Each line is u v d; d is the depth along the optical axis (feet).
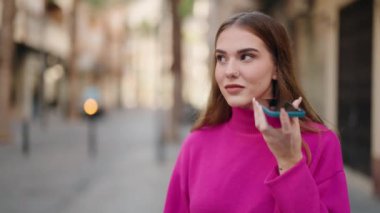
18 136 63.05
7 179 33.65
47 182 32.78
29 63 100.17
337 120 34.42
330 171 5.76
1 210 24.72
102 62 179.22
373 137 26.55
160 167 40.34
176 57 59.52
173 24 59.47
